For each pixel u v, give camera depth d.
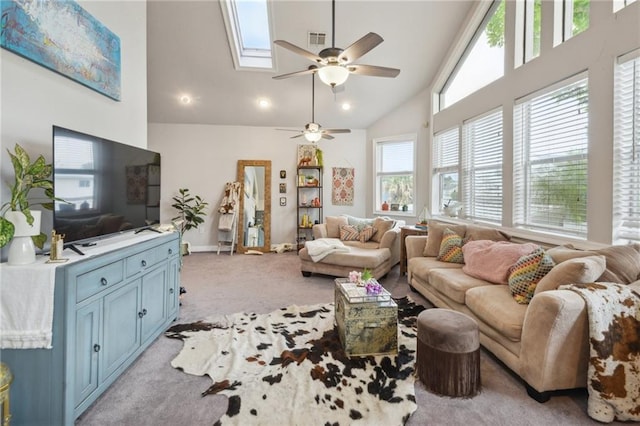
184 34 4.16
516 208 3.31
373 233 4.89
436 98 5.03
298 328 2.65
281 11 3.86
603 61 2.31
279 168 6.49
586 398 1.76
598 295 1.70
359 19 3.96
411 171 5.77
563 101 2.74
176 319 2.82
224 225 6.11
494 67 3.79
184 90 5.21
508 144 3.38
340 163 6.58
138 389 1.83
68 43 2.09
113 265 1.85
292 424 1.55
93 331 1.67
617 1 2.25
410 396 1.76
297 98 5.48
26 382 1.47
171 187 6.24
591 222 2.44
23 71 1.82
